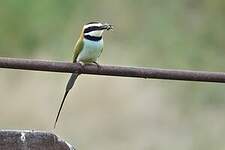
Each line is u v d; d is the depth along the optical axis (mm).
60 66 5328
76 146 15938
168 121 16500
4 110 17016
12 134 4742
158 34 20547
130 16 21297
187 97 17156
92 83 17391
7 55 20625
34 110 16906
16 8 21000
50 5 21188
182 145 15688
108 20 21375
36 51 20672
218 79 5449
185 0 21234
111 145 15852
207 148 15648
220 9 20688
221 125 16266
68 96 17125
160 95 17203
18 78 17922
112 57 19297
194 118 16625
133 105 16875
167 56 19594
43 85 17609
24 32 20781
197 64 19297
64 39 20672
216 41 20031
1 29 20719
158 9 21391
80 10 21469
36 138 4750
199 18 20781
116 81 17500
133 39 20469
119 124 16375
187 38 20250
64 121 16531
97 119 16516
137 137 15969
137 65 19219
